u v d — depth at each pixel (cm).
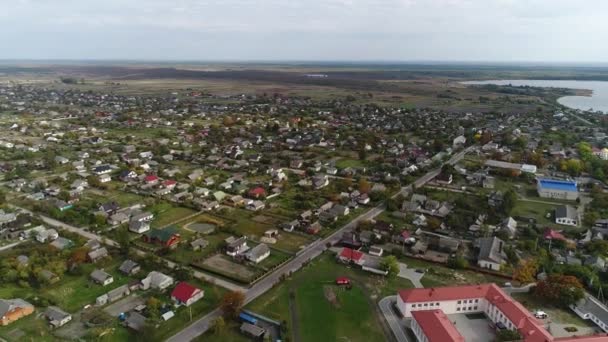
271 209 17075
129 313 9794
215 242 14100
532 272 11700
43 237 13588
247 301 10631
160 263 12138
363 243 14100
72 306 10256
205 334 9319
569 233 14750
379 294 11088
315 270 12312
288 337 9200
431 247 13750
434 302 10119
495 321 9912
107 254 12744
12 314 9588
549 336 8444
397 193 19175
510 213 16462
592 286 11225
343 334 9406
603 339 8469
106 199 17825
